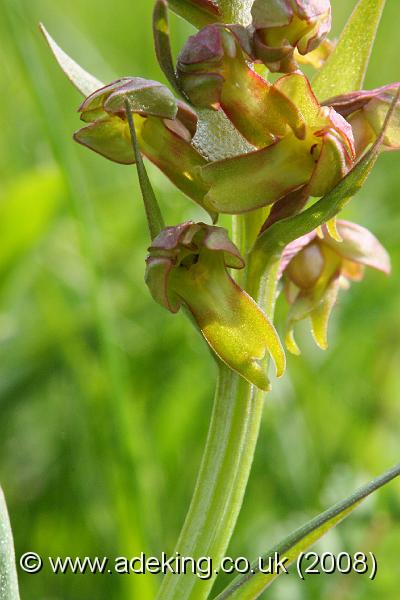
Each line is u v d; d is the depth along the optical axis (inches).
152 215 3.6
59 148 5.1
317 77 3.8
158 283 3.6
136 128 3.7
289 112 3.6
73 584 4.8
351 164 3.6
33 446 5.2
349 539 4.7
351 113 3.8
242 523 4.9
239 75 3.6
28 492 5.1
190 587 3.8
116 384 4.8
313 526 3.6
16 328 5.5
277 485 5.0
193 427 5.2
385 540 4.7
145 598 4.4
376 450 5.4
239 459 3.8
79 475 5.0
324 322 4.0
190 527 3.8
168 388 5.3
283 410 5.2
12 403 5.3
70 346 5.3
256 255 3.7
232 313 3.6
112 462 4.7
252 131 3.6
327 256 4.0
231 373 3.7
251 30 3.6
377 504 4.8
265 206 3.6
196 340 5.3
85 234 5.0
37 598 4.8
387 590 4.7
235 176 3.6
